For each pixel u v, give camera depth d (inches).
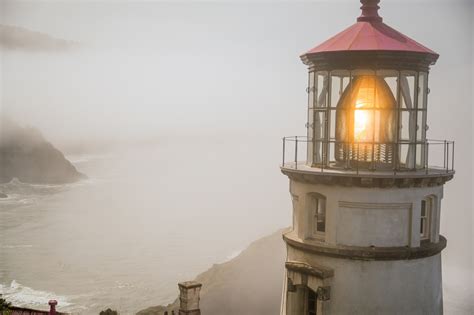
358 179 537.3
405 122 570.9
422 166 583.5
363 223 548.7
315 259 572.7
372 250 543.2
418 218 555.8
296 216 603.2
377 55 550.9
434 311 581.6
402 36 593.9
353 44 566.6
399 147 567.2
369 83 564.1
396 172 551.8
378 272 548.7
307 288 585.9
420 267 562.9
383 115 564.7
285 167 602.2
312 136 605.3
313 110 602.9
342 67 568.1
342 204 553.9
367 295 549.6
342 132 575.5
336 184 551.2
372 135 565.6
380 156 565.9
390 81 566.9
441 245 578.6
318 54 579.2
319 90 597.3
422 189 556.1
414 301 560.1
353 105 568.4
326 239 564.1
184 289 680.4
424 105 583.8
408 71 563.8
